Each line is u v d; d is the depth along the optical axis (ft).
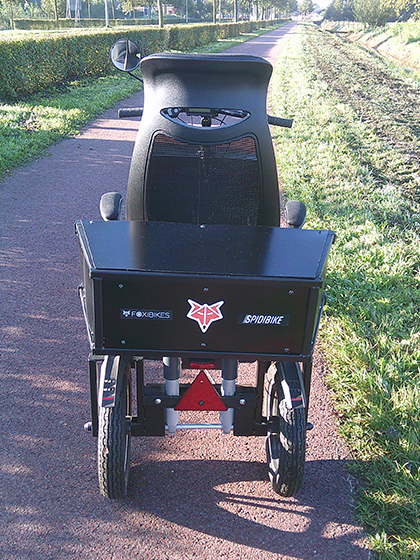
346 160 36.83
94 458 11.75
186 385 10.90
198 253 9.23
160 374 14.96
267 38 201.46
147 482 11.21
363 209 27.78
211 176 11.11
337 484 11.36
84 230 10.00
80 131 42.68
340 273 20.16
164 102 10.65
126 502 10.67
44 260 20.90
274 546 9.86
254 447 12.47
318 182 31.91
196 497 10.89
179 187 11.21
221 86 10.54
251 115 10.73
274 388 11.31
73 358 15.19
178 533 10.03
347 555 9.74
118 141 40.32
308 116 50.98
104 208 11.33
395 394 13.64
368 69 104.53
